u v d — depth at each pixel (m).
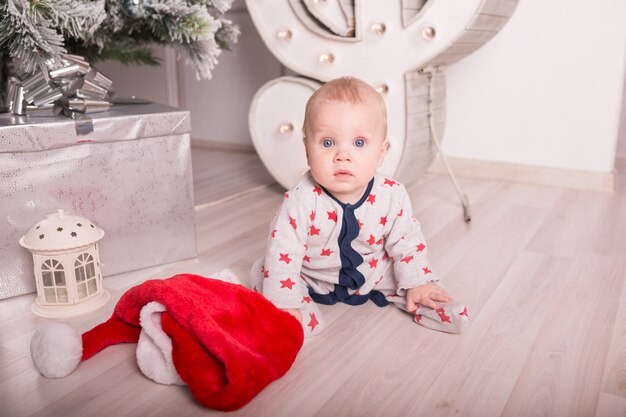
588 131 1.90
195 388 0.74
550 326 0.98
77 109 1.08
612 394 0.78
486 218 1.60
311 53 1.67
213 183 1.99
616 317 1.01
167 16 1.28
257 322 0.85
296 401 0.76
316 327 0.94
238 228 1.51
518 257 1.30
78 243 0.97
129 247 1.19
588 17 1.83
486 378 0.82
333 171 0.90
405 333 0.95
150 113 1.14
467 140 2.11
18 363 0.85
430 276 0.99
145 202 1.18
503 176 2.05
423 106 1.65
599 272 1.21
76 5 1.09
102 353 0.89
